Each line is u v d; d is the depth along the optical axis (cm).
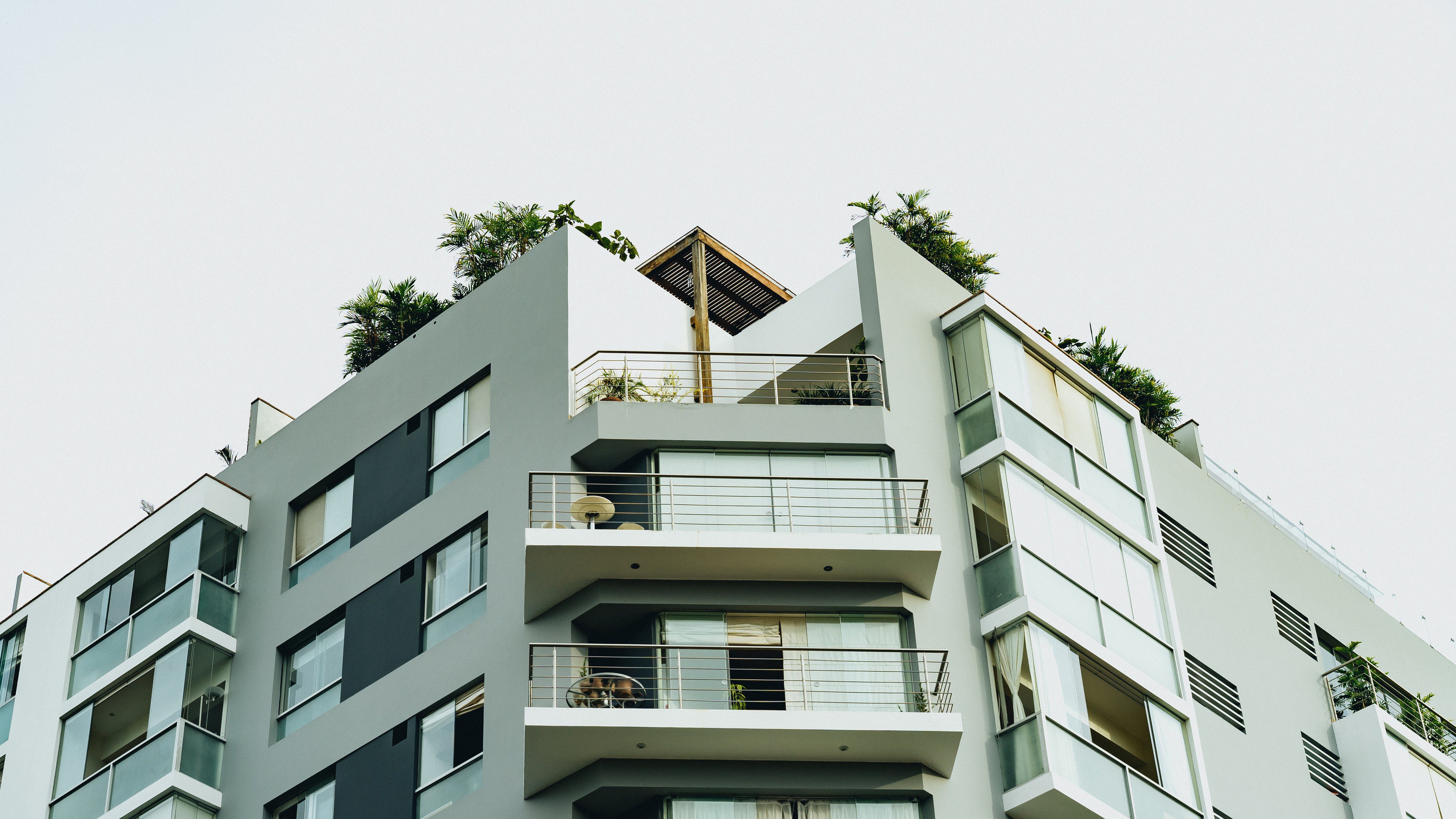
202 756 3025
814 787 2508
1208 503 3478
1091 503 2970
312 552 3253
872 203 4178
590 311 3136
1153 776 2722
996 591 2758
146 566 3353
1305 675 3419
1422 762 3391
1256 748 3142
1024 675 2655
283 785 2928
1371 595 3866
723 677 2609
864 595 2700
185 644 3134
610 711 2450
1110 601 2877
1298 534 3759
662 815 2491
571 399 2970
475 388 3158
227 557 3306
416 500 3100
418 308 3919
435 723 2798
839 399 2988
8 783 3234
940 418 2973
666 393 3064
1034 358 3103
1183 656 2931
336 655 3048
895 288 3128
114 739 3152
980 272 4097
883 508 2811
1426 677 3841
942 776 2561
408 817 2716
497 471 2978
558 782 2545
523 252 4019
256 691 3095
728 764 2520
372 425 3288
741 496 2806
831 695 2614
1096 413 3150
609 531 2630
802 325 3262
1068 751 2600
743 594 2686
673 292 3656
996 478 2869
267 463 3434
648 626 2675
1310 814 3148
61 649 3362
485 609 2850
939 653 2644
